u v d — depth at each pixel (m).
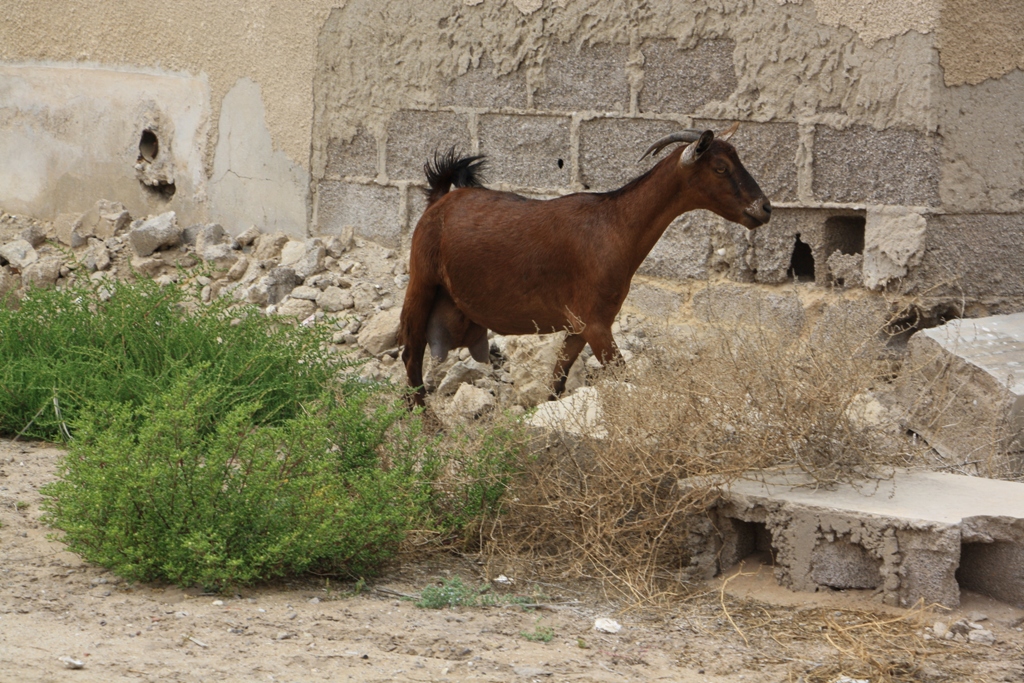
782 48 8.14
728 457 5.20
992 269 8.04
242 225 11.71
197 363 7.21
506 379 8.18
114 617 4.44
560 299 6.82
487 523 5.48
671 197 6.50
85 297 8.23
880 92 7.79
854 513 4.81
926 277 7.79
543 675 4.07
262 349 7.44
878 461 5.36
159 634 4.28
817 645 4.47
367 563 5.14
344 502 5.03
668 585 5.07
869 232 7.93
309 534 4.84
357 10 10.52
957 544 4.65
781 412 5.23
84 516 5.01
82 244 12.15
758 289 8.47
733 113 8.44
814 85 8.05
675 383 5.37
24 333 7.88
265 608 4.64
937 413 6.34
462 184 7.49
